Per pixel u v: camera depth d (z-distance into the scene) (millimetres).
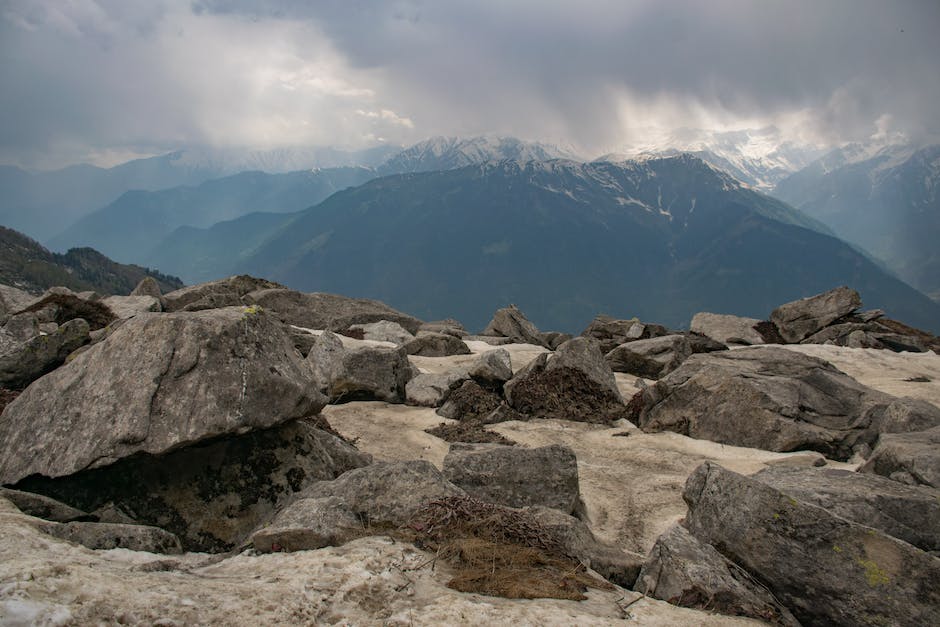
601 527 12078
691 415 19938
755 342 41531
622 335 43062
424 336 35250
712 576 8109
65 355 17875
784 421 18344
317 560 7137
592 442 18828
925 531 9688
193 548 9672
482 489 11812
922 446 13547
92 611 5289
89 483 9727
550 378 22469
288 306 42688
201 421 9602
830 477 11328
